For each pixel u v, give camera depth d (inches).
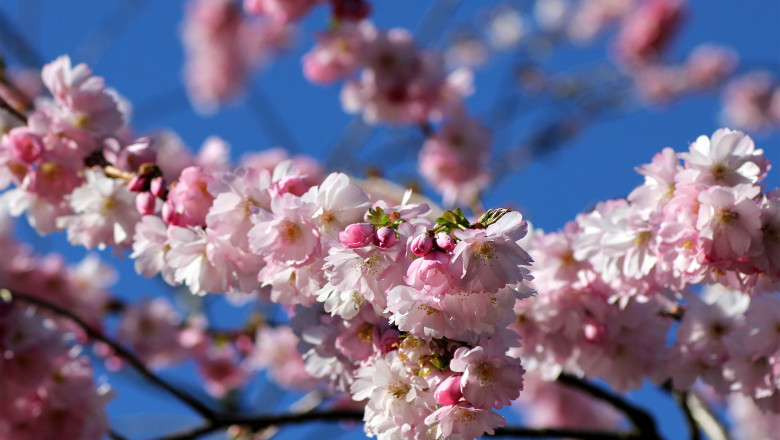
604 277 113.1
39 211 129.4
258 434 195.5
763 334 118.6
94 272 241.0
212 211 98.1
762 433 272.8
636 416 162.7
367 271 84.4
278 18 243.1
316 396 210.5
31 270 227.8
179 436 155.3
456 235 79.5
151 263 109.3
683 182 98.1
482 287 80.0
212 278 102.7
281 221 89.5
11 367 143.7
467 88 251.3
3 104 130.2
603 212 112.0
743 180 98.1
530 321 124.5
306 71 247.9
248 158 283.4
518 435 158.7
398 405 88.6
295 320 108.0
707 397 257.9
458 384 84.0
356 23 243.8
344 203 90.4
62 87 124.6
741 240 94.3
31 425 150.0
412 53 243.6
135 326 246.8
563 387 292.0
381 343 92.0
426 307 83.7
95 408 154.6
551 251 119.6
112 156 125.3
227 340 259.9
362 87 247.3
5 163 124.2
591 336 120.6
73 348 156.7
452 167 254.5
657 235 102.0
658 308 124.7
